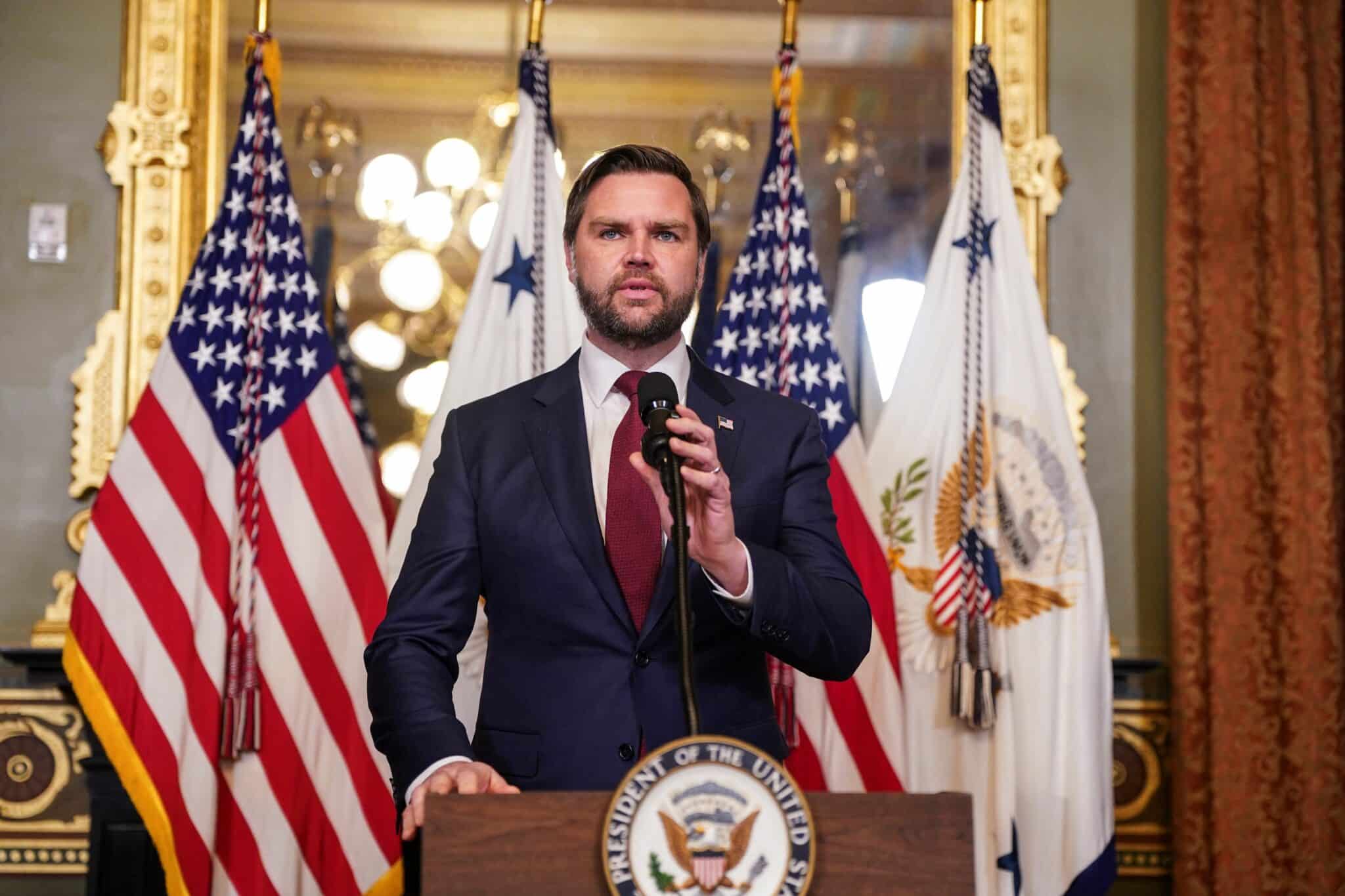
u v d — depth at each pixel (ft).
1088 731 12.27
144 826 12.65
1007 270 13.08
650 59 15.72
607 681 7.06
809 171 15.31
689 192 7.95
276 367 12.50
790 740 12.04
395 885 12.01
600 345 7.93
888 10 15.35
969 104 13.34
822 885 5.04
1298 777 12.98
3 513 13.51
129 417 13.56
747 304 13.16
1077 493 12.66
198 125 14.23
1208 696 13.20
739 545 6.55
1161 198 14.74
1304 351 13.57
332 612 12.21
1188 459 13.50
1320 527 13.29
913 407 12.98
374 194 15.38
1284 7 14.11
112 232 13.98
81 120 14.11
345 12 15.58
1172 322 13.70
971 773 12.39
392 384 15.01
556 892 4.99
